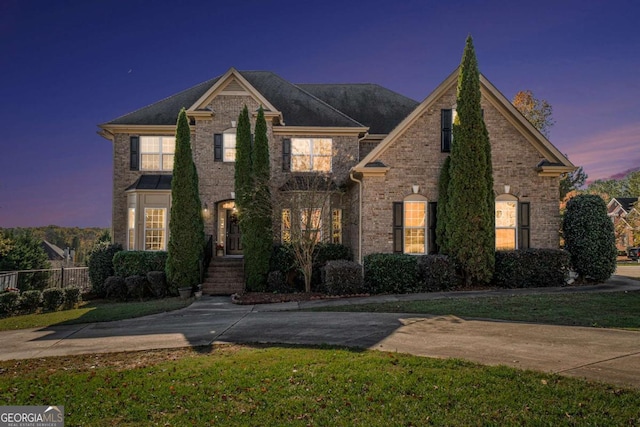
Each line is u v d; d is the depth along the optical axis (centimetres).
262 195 1730
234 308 1327
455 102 1697
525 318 947
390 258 1491
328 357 683
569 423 429
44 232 6038
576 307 1046
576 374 563
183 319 1155
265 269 1716
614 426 418
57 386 604
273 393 539
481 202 1523
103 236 3994
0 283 1761
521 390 514
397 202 1667
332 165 2083
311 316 1091
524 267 1491
